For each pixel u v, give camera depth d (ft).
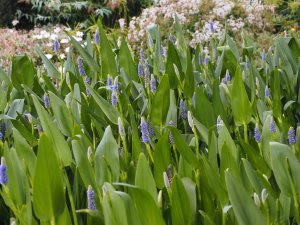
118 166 5.32
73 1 35.06
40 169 4.29
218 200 5.30
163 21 22.49
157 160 5.49
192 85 7.77
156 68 8.92
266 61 10.07
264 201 4.78
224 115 6.87
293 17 28.89
